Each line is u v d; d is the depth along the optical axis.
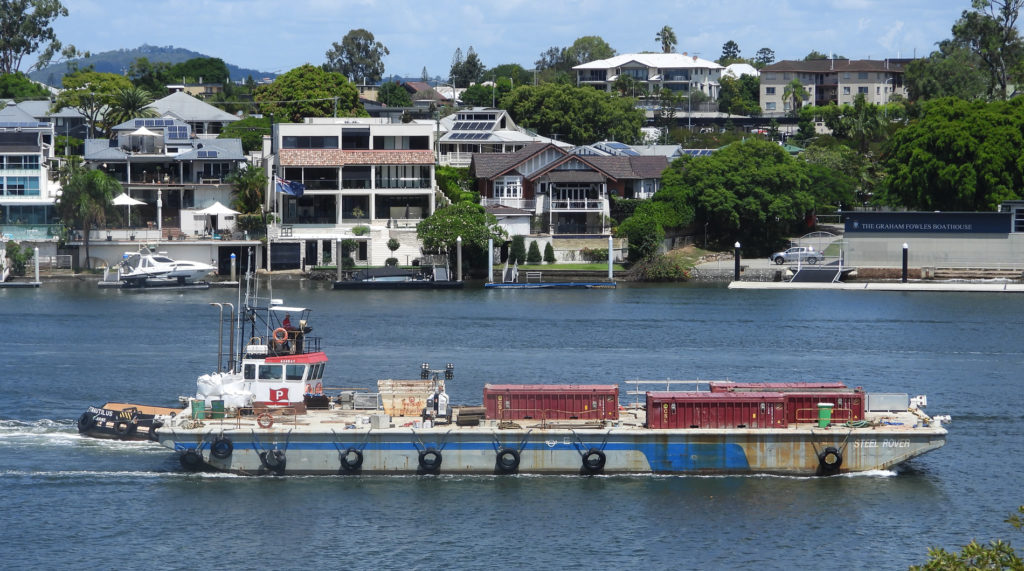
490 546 56.59
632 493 62.38
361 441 63.62
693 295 149.00
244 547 56.31
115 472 65.88
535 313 130.38
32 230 163.38
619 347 107.56
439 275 157.62
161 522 59.00
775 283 157.62
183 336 112.12
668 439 63.84
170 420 65.88
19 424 75.94
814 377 93.81
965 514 60.75
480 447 63.75
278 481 63.78
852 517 60.00
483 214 165.75
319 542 56.88
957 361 101.69
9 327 117.69
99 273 162.62
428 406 65.12
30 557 55.38
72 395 84.88
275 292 149.00
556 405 65.31
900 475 66.38
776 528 58.62
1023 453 71.19
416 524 58.75
